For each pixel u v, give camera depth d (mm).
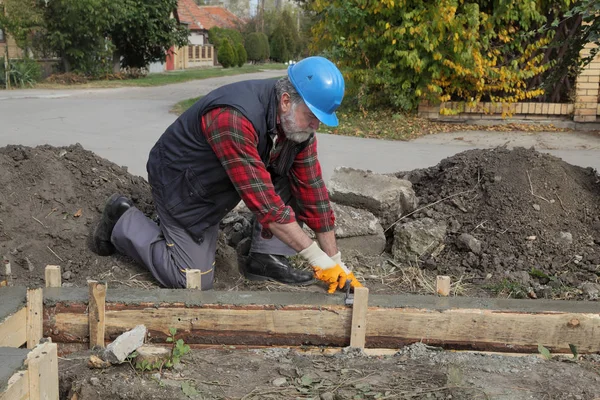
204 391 2840
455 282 4145
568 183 4949
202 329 3322
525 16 11367
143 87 23891
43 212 4340
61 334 3348
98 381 2896
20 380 2443
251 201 3318
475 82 12148
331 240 3887
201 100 3520
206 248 3830
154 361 3008
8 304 3234
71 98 18562
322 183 3805
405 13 11695
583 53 11586
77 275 4051
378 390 2859
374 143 10859
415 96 12609
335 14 12320
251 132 3266
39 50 25656
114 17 25125
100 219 4449
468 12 11367
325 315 3312
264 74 35156
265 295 3422
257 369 3076
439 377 2980
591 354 3273
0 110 14836
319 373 3037
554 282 4074
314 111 3219
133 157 8969
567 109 12195
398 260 4473
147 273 4066
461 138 11422
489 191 4793
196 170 3555
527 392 2830
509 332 3277
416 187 5383
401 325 3311
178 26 30297
